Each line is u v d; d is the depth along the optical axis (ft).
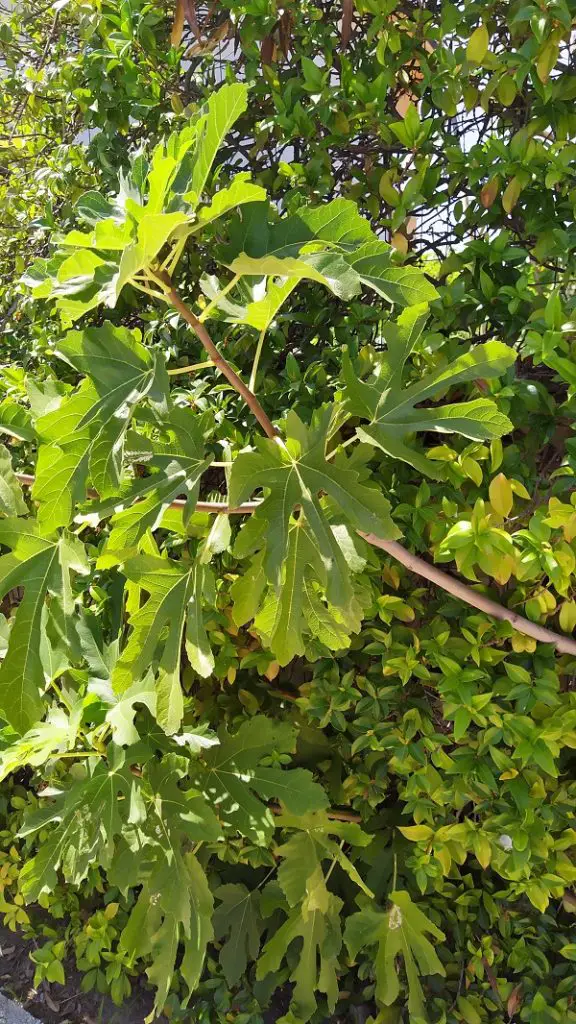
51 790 6.76
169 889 6.25
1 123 13.06
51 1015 8.71
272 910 7.42
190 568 5.37
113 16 7.55
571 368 5.38
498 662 6.24
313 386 6.51
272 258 4.09
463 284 5.89
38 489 4.60
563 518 5.45
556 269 5.86
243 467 4.45
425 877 6.69
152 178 4.19
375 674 6.80
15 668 5.31
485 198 5.77
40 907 9.98
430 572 5.72
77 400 4.46
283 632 4.97
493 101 6.09
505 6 5.74
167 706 5.34
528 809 6.10
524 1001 6.79
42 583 5.32
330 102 6.40
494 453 5.74
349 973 7.79
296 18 6.59
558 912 7.03
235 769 6.83
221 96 4.12
